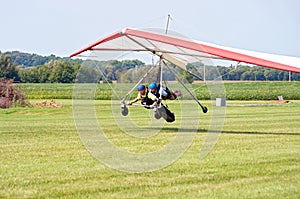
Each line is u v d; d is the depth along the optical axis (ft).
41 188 70.03
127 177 77.46
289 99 387.34
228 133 132.46
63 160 91.61
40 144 111.24
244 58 102.94
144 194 66.80
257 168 83.51
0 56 595.47
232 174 78.89
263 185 71.36
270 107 253.65
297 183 72.59
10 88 246.68
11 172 80.64
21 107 238.48
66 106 252.62
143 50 119.85
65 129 141.79
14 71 586.45
